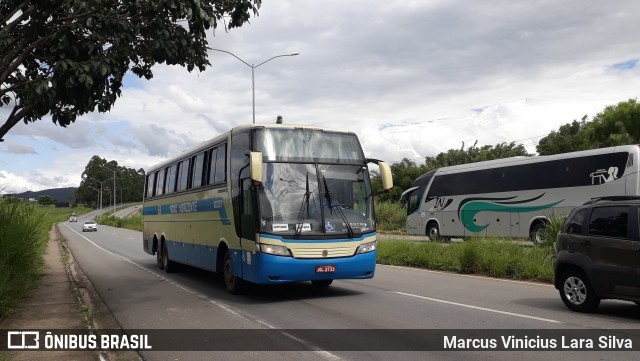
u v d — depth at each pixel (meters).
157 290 12.91
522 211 23.75
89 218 112.69
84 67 8.45
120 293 12.52
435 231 28.84
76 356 6.67
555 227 16.42
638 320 8.35
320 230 10.21
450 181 28.05
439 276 14.48
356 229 10.53
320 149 10.80
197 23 9.28
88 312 9.45
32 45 9.02
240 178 10.90
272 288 12.45
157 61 10.29
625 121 32.56
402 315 9.01
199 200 13.62
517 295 11.01
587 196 21.02
